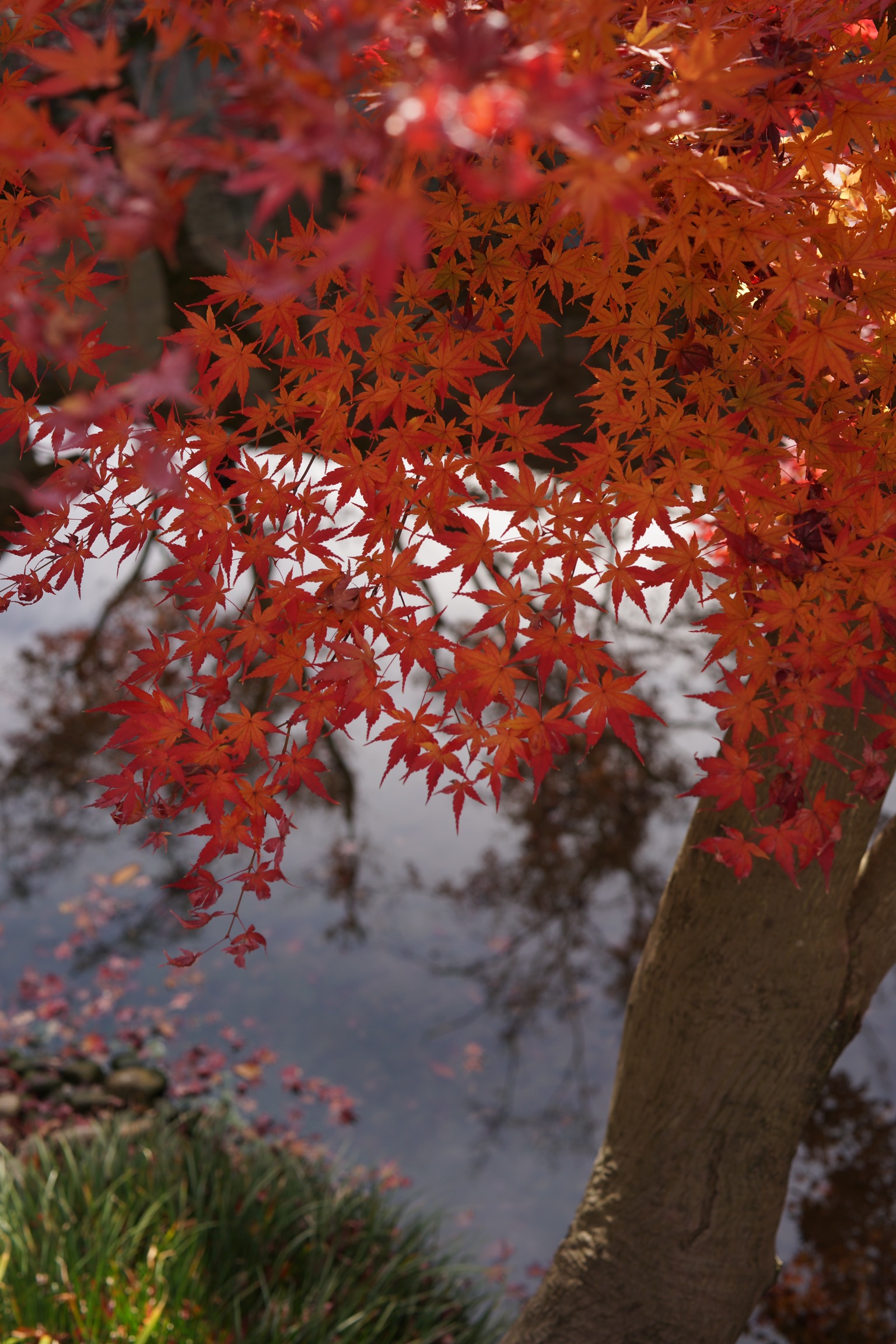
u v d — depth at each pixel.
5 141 1.06
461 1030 4.21
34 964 4.37
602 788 5.69
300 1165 3.22
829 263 1.94
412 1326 2.92
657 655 5.45
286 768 2.16
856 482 2.05
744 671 2.10
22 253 1.12
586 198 1.16
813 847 2.16
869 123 1.95
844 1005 2.41
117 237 0.99
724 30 1.85
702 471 2.14
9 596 2.16
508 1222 3.39
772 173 1.81
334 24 1.03
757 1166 2.42
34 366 2.14
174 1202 2.96
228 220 2.94
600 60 1.48
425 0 1.40
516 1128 3.66
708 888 2.41
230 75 1.10
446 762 2.14
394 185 1.40
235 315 2.14
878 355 2.12
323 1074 3.86
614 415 2.06
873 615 2.05
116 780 2.15
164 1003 4.20
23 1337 2.65
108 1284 2.75
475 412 2.08
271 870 2.16
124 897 4.89
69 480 2.10
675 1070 2.42
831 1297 3.29
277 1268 2.89
